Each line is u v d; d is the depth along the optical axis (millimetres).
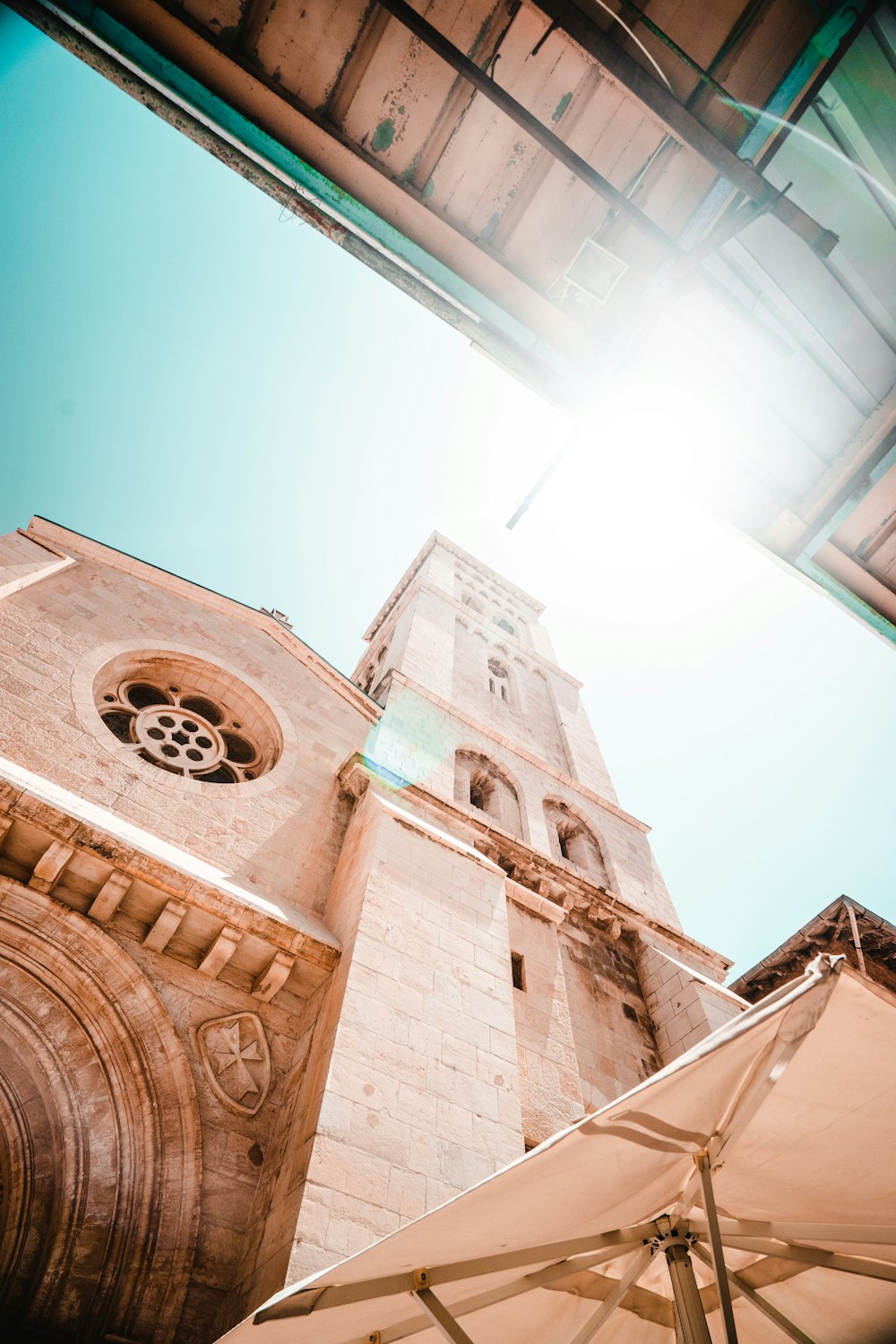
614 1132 4270
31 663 12117
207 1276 7406
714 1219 4434
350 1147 7562
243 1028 9484
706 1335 4539
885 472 6746
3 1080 7805
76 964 8766
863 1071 4262
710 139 5344
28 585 13500
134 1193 7594
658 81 5352
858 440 6660
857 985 3902
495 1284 5293
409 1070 8664
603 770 24812
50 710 11547
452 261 6523
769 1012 3881
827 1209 5000
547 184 6387
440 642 25625
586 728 26906
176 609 15898
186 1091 8469
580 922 16469
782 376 6711
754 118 5688
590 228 6531
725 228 5590
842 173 5918
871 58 5516
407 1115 8211
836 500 6859
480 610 32062
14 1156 7406
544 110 6188
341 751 15516
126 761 11688
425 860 11844
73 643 13102
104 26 5285
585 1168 4438
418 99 6000
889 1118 4398
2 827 8992
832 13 5309
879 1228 4742
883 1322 5598
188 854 10805
